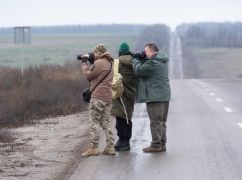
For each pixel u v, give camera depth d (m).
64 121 46.44
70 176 25.03
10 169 26.62
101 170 26.16
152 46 29.72
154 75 29.73
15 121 45.06
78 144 33.69
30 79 69.12
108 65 29.48
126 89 30.59
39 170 26.42
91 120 29.77
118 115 30.67
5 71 75.62
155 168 26.52
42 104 54.12
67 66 93.12
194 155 29.73
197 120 45.34
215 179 24.22
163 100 29.98
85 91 30.16
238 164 27.36
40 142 34.81
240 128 40.28
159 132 30.52
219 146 32.53
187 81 118.69
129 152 30.72
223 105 58.84
